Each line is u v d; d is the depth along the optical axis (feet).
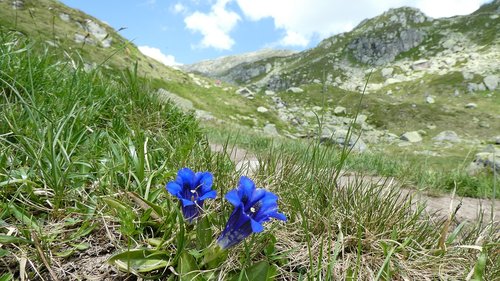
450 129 207.21
